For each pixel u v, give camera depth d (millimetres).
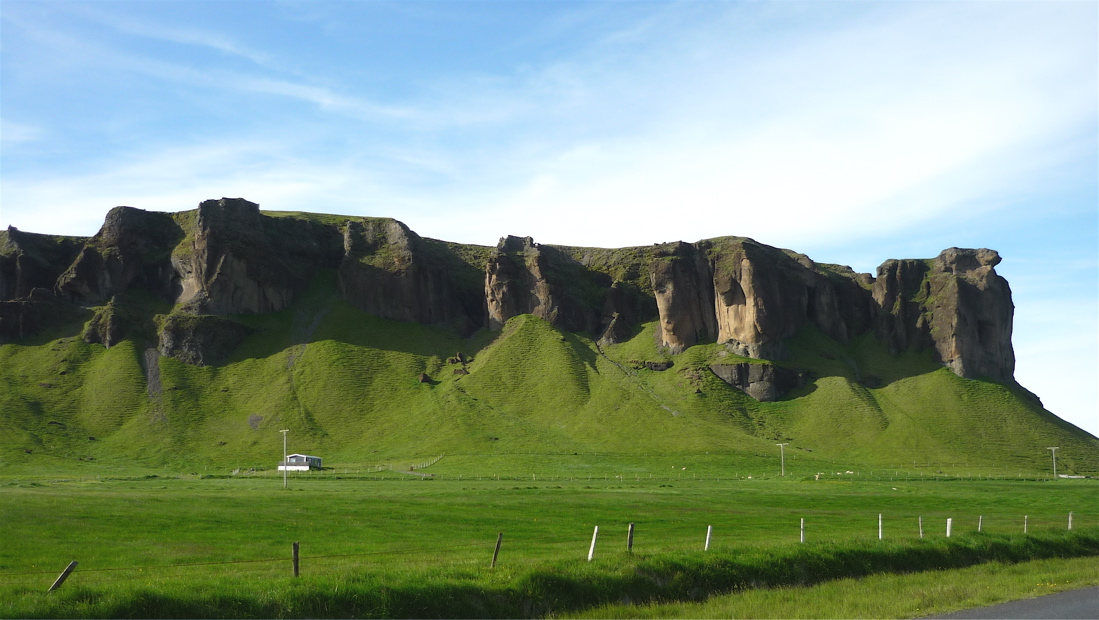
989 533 65562
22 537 66125
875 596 44719
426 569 44438
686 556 48719
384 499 102188
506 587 41406
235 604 36688
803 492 137125
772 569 49312
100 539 66938
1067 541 65500
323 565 54531
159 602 35719
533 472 199125
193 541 67438
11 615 33344
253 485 142875
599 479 181375
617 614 40844
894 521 90500
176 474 199875
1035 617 39938
